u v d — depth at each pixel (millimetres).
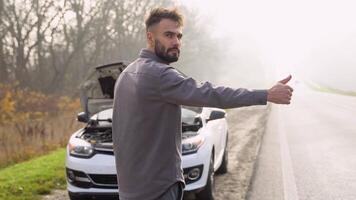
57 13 28312
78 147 6082
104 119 7102
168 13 2361
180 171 2422
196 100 2193
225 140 7977
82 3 29562
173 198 2371
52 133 14555
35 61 29625
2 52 27422
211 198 6141
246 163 8773
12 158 12148
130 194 2357
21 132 13859
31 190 6691
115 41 33250
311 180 7215
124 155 2367
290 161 8914
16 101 18906
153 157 2305
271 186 6840
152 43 2400
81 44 30406
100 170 5785
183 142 5906
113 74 6703
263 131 14281
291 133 13742
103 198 6203
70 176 6051
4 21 27234
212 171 6234
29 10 27828
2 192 6555
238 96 2162
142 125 2301
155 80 2256
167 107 2297
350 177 7402
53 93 29266
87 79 6918
